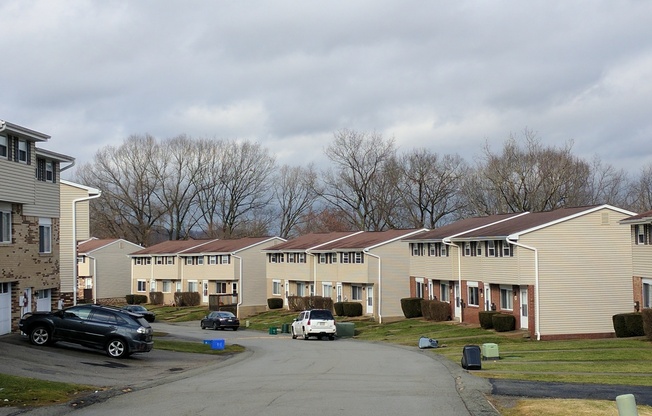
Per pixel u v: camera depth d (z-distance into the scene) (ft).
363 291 195.42
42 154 114.01
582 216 131.54
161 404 51.96
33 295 112.27
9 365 69.92
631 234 126.62
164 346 110.01
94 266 272.92
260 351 115.34
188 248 265.13
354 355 104.73
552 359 88.84
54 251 119.14
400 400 52.95
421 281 182.29
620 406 35.76
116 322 87.20
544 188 219.82
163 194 308.19
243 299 241.35
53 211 118.73
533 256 129.59
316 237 233.96
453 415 46.16
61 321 87.66
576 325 129.39
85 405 51.85
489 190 233.55
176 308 254.27
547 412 47.14
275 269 236.02
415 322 170.40
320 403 51.67
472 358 76.23
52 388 57.16
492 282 140.77
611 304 130.93
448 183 261.85
